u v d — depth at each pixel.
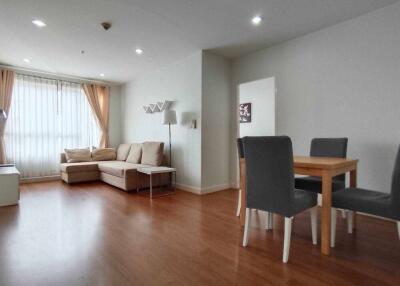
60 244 2.12
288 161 1.79
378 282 1.56
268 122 4.74
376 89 2.77
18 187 3.42
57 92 5.41
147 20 2.96
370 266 1.75
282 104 3.66
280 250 2.01
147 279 1.59
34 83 5.11
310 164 2.02
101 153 5.64
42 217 2.85
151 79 5.26
